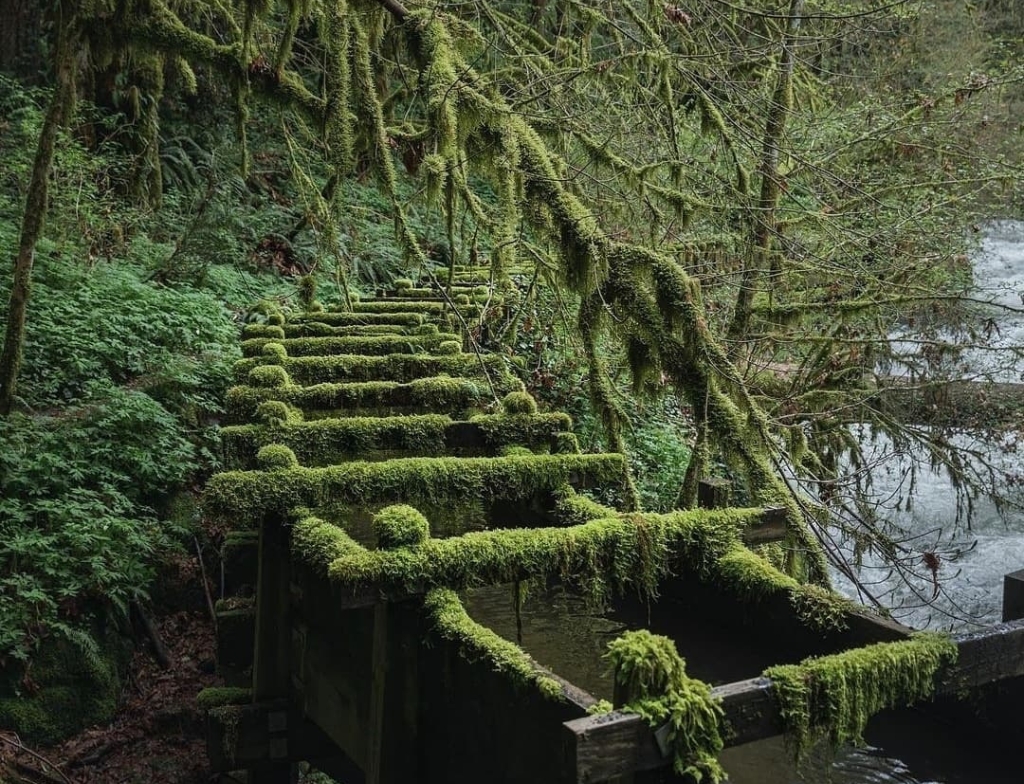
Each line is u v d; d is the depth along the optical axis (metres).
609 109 6.29
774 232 5.56
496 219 6.14
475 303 6.67
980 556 6.70
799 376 6.77
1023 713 2.59
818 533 3.94
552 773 2.11
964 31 10.45
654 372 4.09
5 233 8.27
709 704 1.98
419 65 4.82
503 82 5.66
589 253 3.91
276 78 5.44
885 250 6.22
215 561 6.42
